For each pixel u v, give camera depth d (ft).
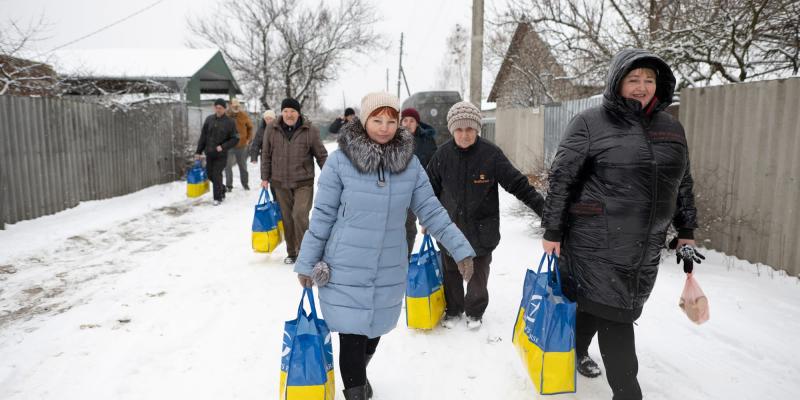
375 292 8.43
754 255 16.07
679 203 8.57
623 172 7.80
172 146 41.29
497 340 11.85
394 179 8.31
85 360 10.96
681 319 12.50
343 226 8.29
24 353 11.26
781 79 14.97
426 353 11.32
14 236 21.57
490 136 53.62
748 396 9.23
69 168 27.68
